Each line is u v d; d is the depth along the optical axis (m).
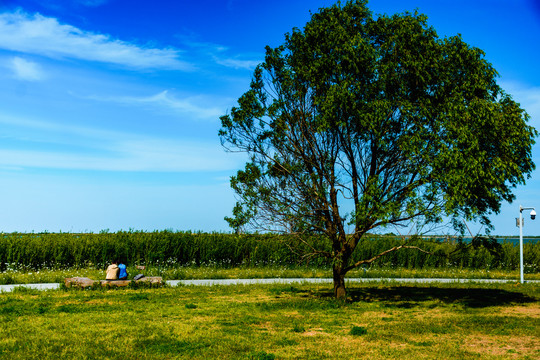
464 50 14.11
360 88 14.15
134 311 13.28
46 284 20.22
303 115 14.97
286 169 14.69
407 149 13.42
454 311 14.09
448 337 10.34
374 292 18.94
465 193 12.65
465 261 34.22
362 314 13.48
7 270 24.08
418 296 17.72
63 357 8.34
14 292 17.03
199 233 31.97
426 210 13.80
